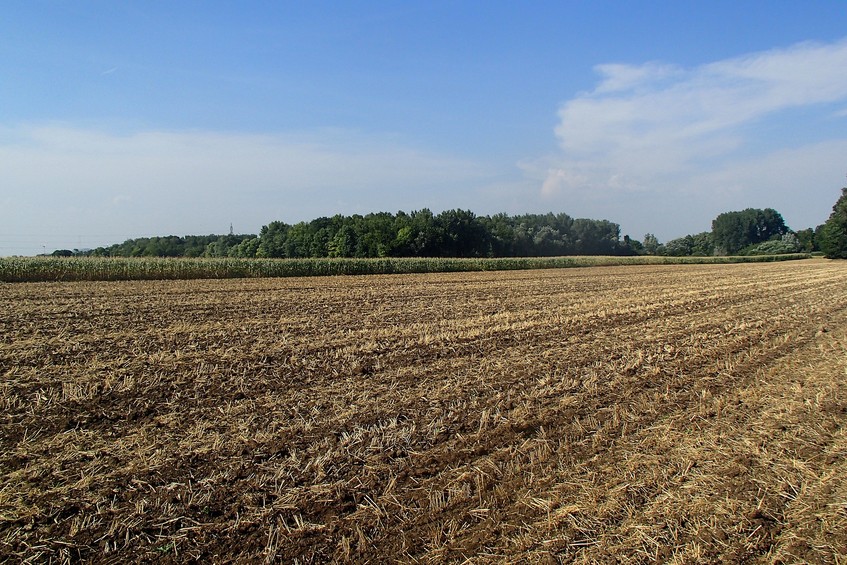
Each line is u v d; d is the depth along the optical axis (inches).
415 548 174.6
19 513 188.1
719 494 207.0
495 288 1109.7
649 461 234.7
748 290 1066.7
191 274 1341.0
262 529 184.7
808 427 278.1
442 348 459.8
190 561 167.6
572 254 4424.2
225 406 300.4
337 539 179.6
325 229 3169.3
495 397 322.3
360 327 566.3
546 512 193.5
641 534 179.0
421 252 2962.6
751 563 166.7
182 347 448.5
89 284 1049.5
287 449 245.1
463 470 228.1
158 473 219.1
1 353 412.2
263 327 557.6
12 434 255.0
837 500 203.3
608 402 319.0
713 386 353.7
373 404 307.9
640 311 718.5
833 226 3289.9
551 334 534.3
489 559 167.2
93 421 275.3
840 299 891.4
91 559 167.2
